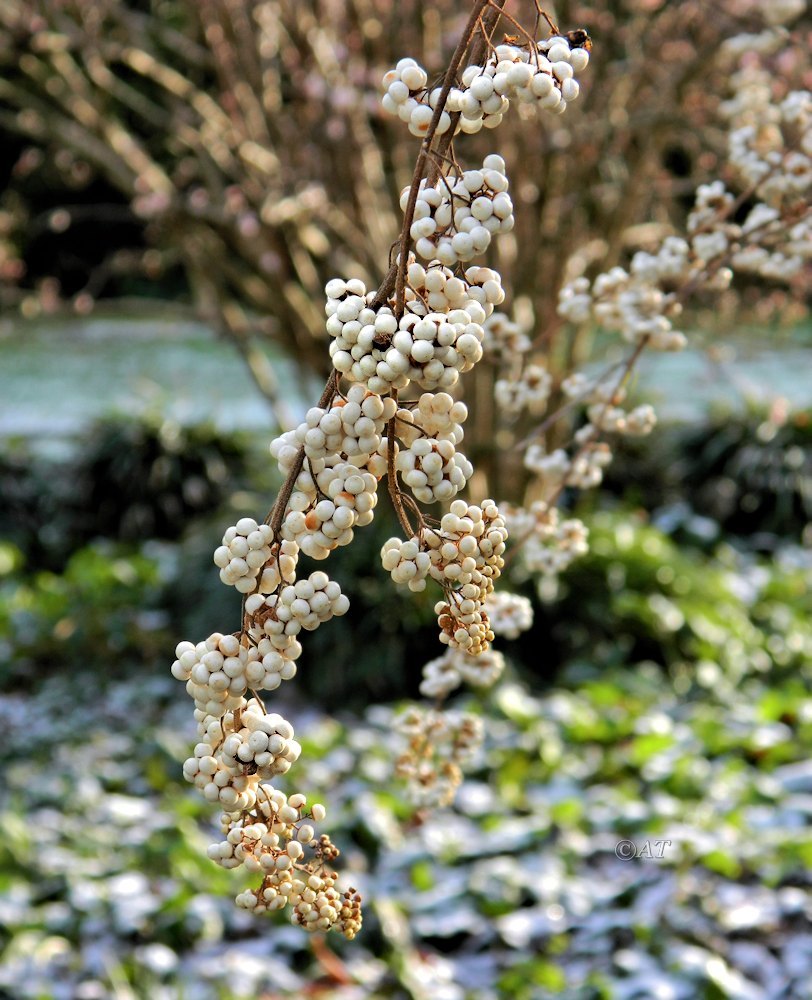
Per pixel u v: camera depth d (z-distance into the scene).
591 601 4.69
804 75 2.91
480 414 4.48
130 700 4.55
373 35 4.15
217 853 0.70
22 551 6.24
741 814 3.35
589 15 4.01
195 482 6.36
